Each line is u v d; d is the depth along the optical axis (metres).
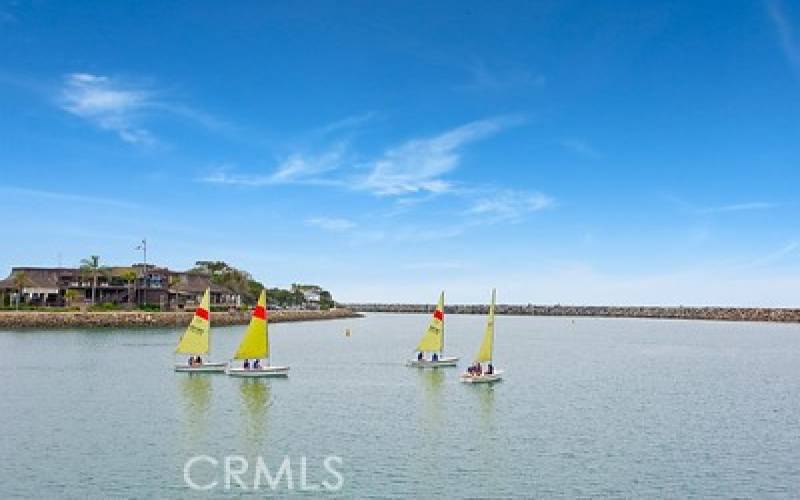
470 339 181.88
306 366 100.00
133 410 62.81
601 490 41.50
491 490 41.25
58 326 161.88
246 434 54.06
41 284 194.12
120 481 42.00
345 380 84.31
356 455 48.25
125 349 115.12
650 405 69.88
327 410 64.19
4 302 187.00
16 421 57.06
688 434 55.97
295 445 50.84
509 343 167.38
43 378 81.25
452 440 52.88
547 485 42.22
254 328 85.81
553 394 76.12
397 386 79.88
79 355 105.44
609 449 50.69
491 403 69.12
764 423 61.03
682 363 117.44
